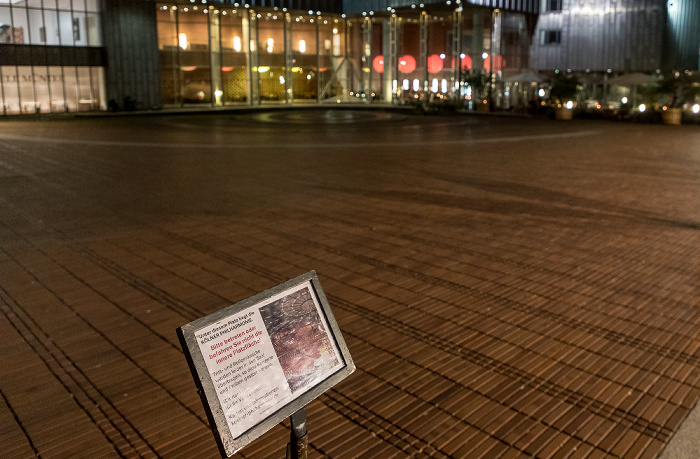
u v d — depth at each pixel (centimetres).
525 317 511
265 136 2106
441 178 1213
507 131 2358
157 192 1054
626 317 512
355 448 333
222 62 3891
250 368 190
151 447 333
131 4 3441
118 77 3450
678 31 3516
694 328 491
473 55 3894
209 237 759
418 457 326
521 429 351
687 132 2305
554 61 3834
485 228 807
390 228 806
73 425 354
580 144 1870
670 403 379
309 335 210
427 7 3681
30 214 882
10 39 3059
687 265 652
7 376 411
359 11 3925
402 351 448
